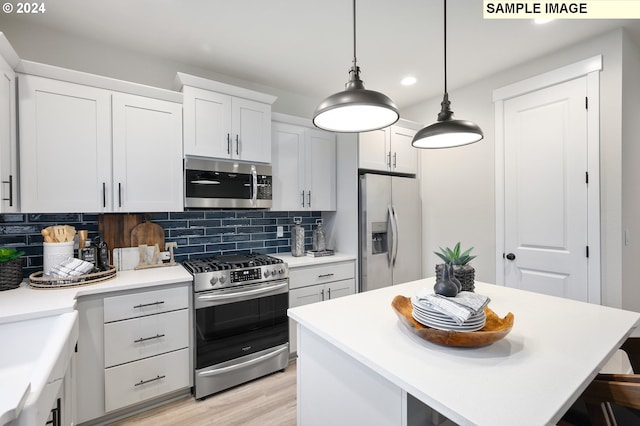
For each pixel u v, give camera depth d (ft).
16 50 6.59
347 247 10.23
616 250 7.11
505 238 9.16
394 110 3.88
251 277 7.68
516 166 8.91
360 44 7.64
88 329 5.82
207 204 7.79
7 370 4.16
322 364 4.09
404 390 2.95
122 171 6.86
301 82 9.85
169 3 6.05
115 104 6.79
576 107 7.72
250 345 7.68
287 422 6.23
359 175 9.98
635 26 6.98
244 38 7.33
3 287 5.65
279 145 9.40
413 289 6.10
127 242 7.67
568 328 4.09
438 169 11.03
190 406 6.73
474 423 2.26
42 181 6.04
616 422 3.73
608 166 7.23
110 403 6.03
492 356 3.30
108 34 7.12
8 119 5.52
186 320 6.86
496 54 8.18
